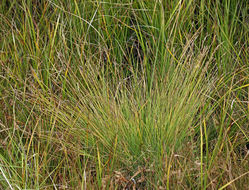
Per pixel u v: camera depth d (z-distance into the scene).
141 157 2.27
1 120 2.47
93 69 2.60
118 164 2.22
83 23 2.82
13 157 2.25
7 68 2.51
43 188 2.15
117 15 2.82
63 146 2.17
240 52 2.70
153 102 2.36
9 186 2.06
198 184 2.03
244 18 2.79
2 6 2.88
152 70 2.68
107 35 2.72
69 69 2.58
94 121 2.36
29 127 2.36
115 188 2.04
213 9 2.85
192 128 2.27
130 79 2.63
